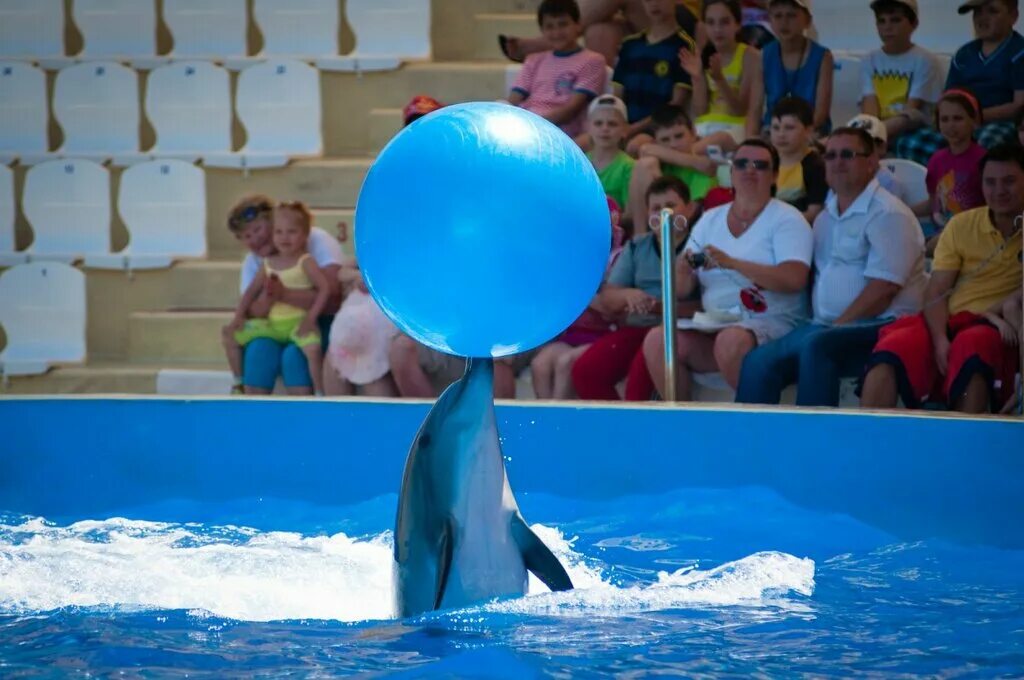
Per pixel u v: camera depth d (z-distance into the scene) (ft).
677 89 87.61
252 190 101.65
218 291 97.19
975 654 33.40
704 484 54.49
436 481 33.47
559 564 33.96
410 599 34.68
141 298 97.86
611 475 55.62
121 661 32.73
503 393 74.33
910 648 33.83
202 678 31.27
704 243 73.77
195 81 104.78
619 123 81.20
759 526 49.83
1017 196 65.31
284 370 80.38
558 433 56.34
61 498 57.82
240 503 56.39
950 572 43.04
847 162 70.13
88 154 103.60
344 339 75.92
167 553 46.03
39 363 91.45
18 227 105.40
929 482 51.13
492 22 107.86
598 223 31.27
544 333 31.76
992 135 77.05
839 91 87.35
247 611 37.73
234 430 58.65
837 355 68.74
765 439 53.78
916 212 77.36
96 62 106.11
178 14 108.78
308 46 107.86
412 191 30.32
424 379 75.66
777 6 82.17
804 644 34.06
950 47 89.04
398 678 30.89
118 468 58.90
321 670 31.71
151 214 100.07
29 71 106.63
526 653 32.37
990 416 51.49
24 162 104.22
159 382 88.79
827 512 51.78
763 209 72.18
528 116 31.45
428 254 30.14
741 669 31.83
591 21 94.63
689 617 36.22
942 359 66.33
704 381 73.15
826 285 71.15
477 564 33.76
